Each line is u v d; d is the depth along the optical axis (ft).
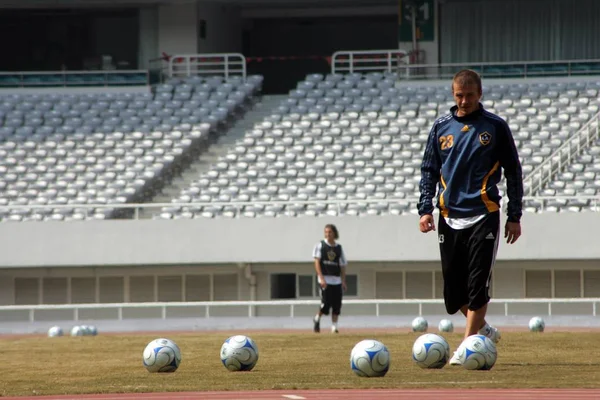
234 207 233.76
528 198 204.64
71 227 220.84
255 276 221.05
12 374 74.49
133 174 247.70
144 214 238.07
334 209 231.09
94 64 314.14
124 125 265.75
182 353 91.91
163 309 193.88
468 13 291.99
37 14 314.55
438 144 69.36
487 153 68.23
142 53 301.02
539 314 183.83
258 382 62.28
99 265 220.43
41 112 271.69
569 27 287.69
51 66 317.83
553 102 254.47
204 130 261.44
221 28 309.22
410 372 66.39
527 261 209.97
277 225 215.31
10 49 319.47
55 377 70.95
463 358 67.31
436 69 271.28
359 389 57.16
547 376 62.75
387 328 181.68
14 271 225.97
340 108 263.90
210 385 61.00
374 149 248.11
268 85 335.67
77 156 255.70
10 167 252.62
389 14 322.14
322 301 149.38
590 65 263.49
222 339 115.34
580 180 230.48
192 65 295.07
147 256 218.79
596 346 91.45
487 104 256.11
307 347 97.76
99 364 82.23
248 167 248.32
